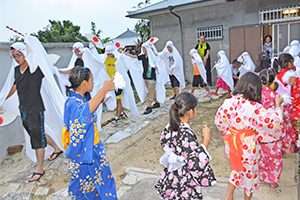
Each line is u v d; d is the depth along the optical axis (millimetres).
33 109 3977
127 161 4723
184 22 10914
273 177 3225
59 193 3688
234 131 2826
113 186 2850
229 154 2879
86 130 2541
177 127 2381
